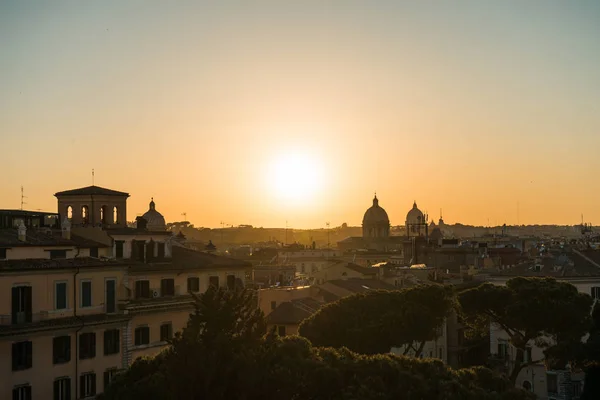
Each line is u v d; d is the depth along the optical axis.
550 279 115.81
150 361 79.19
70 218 122.81
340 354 81.44
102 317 96.50
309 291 153.75
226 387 70.38
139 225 126.81
